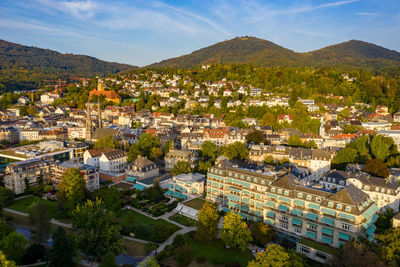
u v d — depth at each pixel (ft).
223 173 602.85
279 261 365.40
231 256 451.53
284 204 488.44
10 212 596.29
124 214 589.32
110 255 394.32
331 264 390.83
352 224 416.46
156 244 482.69
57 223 557.74
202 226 487.61
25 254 425.28
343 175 639.76
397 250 400.88
